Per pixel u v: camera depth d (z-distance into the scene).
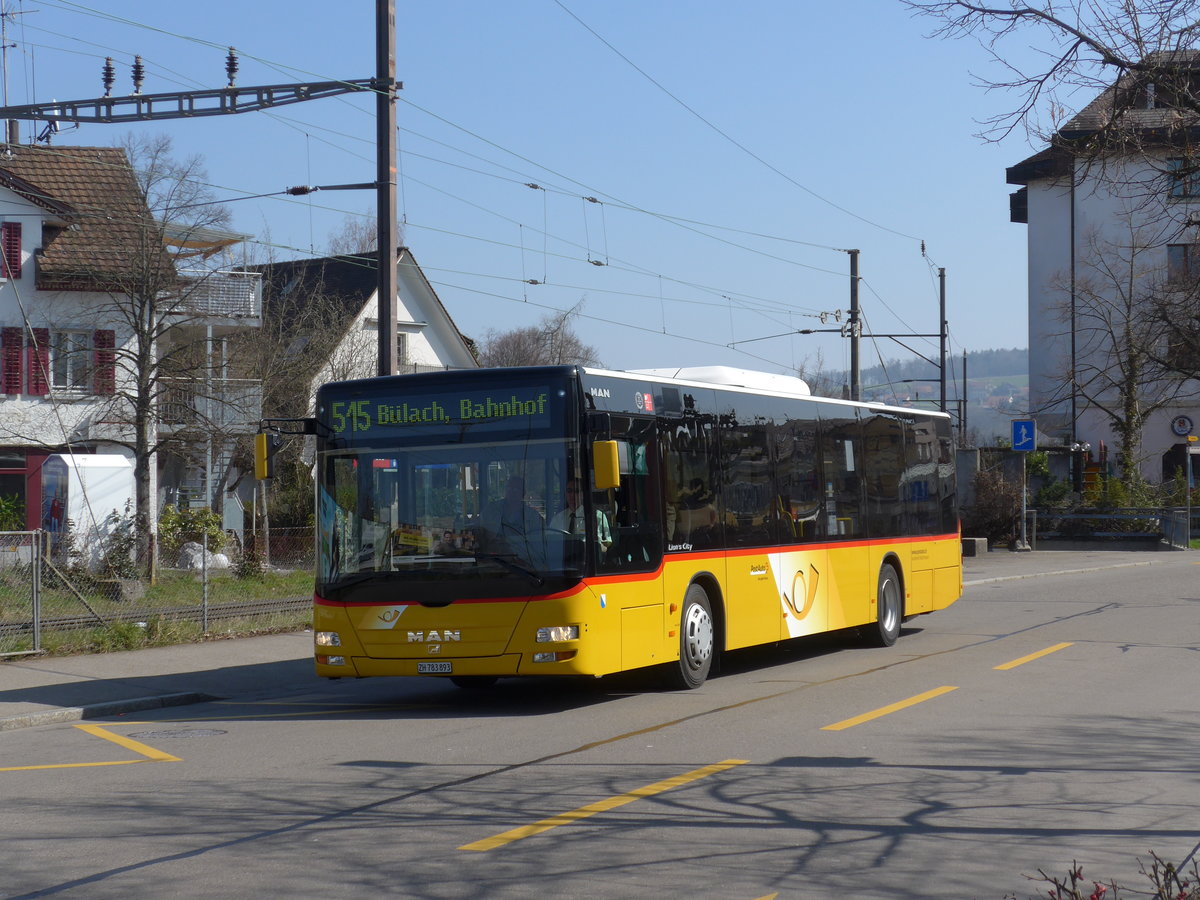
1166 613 21.25
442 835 7.26
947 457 20.34
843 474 16.89
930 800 8.06
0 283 34.44
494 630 11.67
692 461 13.53
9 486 34.88
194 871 6.58
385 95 19.45
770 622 14.80
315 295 44.28
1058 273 51.22
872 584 17.31
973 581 28.34
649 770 9.09
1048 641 17.48
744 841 7.07
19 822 7.81
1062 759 9.38
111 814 8.00
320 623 12.27
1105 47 8.66
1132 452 46.19
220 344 35.69
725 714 11.69
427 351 54.03
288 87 19.16
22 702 13.03
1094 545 41.50
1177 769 9.01
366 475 12.29
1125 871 6.43
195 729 11.73
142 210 29.06
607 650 11.87
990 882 6.27
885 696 12.65
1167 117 8.99
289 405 38.09
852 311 36.16
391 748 10.26
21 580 20.42
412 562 11.98
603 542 11.95
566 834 7.25
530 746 10.20
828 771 8.99
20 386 34.88
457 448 12.06
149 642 17.75
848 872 6.46
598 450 11.43
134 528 30.28
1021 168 54.50
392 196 19.58
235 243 35.16
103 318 35.03
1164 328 12.66
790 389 16.31
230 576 28.11
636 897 6.06
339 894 6.14
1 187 34.75
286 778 9.07
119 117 19.11
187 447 31.47
